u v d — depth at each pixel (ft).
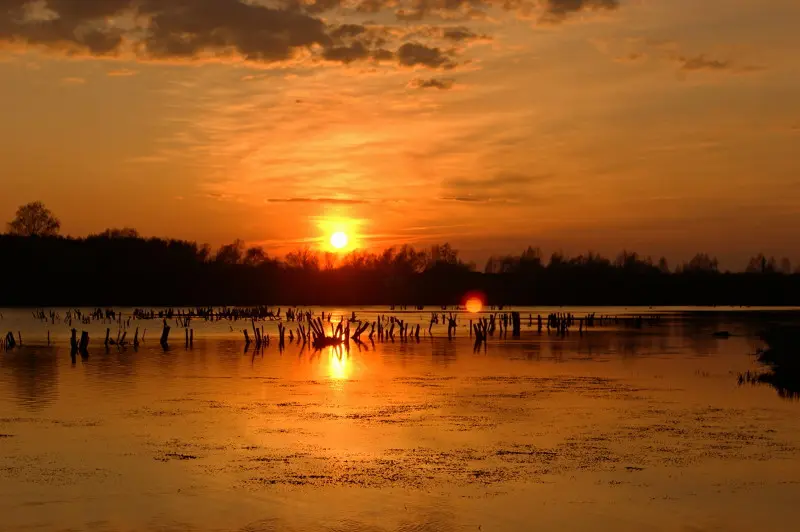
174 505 67.67
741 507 67.36
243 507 67.21
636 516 65.00
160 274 618.03
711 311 618.44
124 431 99.35
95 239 624.59
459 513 65.72
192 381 154.40
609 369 178.19
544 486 73.61
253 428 101.71
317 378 160.66
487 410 116.37
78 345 250.37
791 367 175.22
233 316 469.98
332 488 72.79
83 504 67.92
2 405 120.78
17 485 73.67
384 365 191.21
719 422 105.40
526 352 231.71
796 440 93.45
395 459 84.12
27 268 559.38
